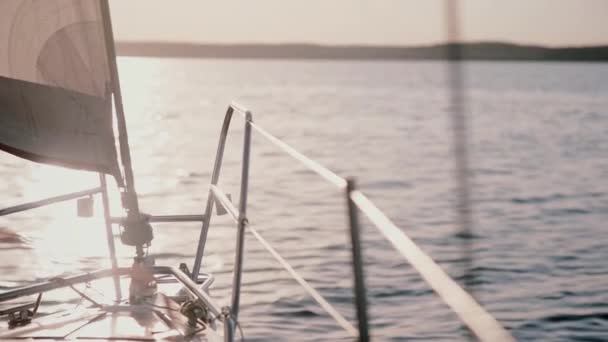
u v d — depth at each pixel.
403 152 31.91
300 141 35.44
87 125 4.34
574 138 38.62
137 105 58.25
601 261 13.31
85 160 4.36
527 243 14.97
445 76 1.58
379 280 11.08
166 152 30.23
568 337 9.39
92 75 4.32
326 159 29.38
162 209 17.73
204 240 5.17
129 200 4.52
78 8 4.29
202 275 5.38
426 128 43.16
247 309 9.26
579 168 27.97
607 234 15.98
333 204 18.41
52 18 4.31
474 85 112.69
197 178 23.19
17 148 4.31
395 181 23.84
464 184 1.61
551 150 33.69
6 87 4.30
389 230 1.81
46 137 4.34
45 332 4.19
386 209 19.05
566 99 77.38
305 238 14.16
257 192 20.47
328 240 13.96
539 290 11.38
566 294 11.16
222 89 85.50
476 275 1.63
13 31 4.31
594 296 11.02
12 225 13.55
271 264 11.54
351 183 2.23
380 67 197.50
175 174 24.00
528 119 50.81
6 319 4.58
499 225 17.09
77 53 4.31
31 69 4.31
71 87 4.33
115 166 4.40
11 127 4.31
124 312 4.44
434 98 75.38
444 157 29.84
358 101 68.94
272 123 44.41
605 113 56.50
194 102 62.53
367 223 15.16
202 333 4.17
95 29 4.30
